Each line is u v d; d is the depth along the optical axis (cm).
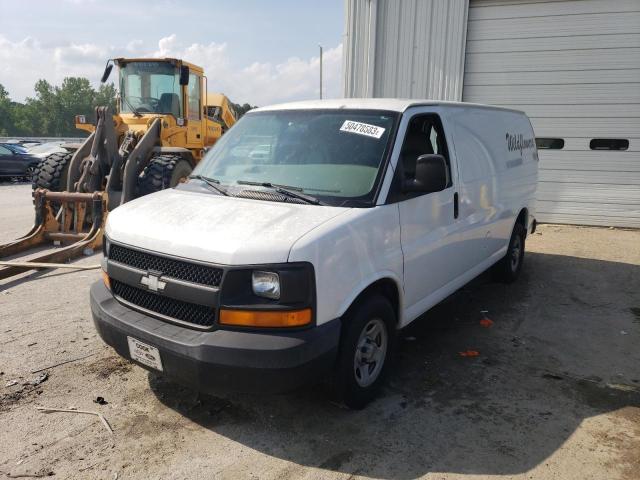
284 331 288
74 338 456
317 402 360
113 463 295
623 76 935
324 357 296
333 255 305
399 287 369
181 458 300
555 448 314
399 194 366
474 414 350
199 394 367
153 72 1024
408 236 376
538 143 1005
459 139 467
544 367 421
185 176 950
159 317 319
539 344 466
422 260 396
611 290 617
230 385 287
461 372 411
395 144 374
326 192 355
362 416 344
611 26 927
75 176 885
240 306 288
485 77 1013
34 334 463
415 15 1011
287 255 288
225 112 1373
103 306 345
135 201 398
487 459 303
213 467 293
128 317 328
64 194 781
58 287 597
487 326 505
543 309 554
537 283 645
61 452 304
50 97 10894
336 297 307
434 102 447
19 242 743
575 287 629
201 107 1124
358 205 342
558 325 510
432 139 429
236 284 290
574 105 971
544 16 960
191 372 292
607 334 489
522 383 394
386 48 1036
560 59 965
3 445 310
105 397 362
